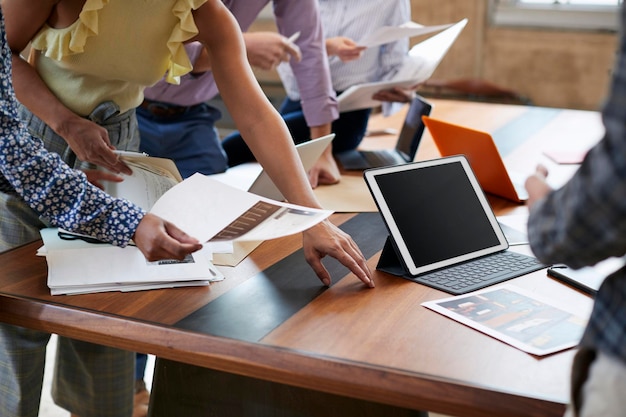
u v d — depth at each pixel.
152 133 2.60
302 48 2.58
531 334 1.33
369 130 3.15
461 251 1.69
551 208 0.99
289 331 1.35
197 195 1.50
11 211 1.78
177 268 1.57
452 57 5.11
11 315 1.48
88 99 1.86
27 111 1.90
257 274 1.62
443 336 1.33
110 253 1.61
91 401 2.11
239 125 1.78
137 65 1.81
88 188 1.49
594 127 3.07
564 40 4.85
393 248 1.62
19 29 1.74
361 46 2.70
